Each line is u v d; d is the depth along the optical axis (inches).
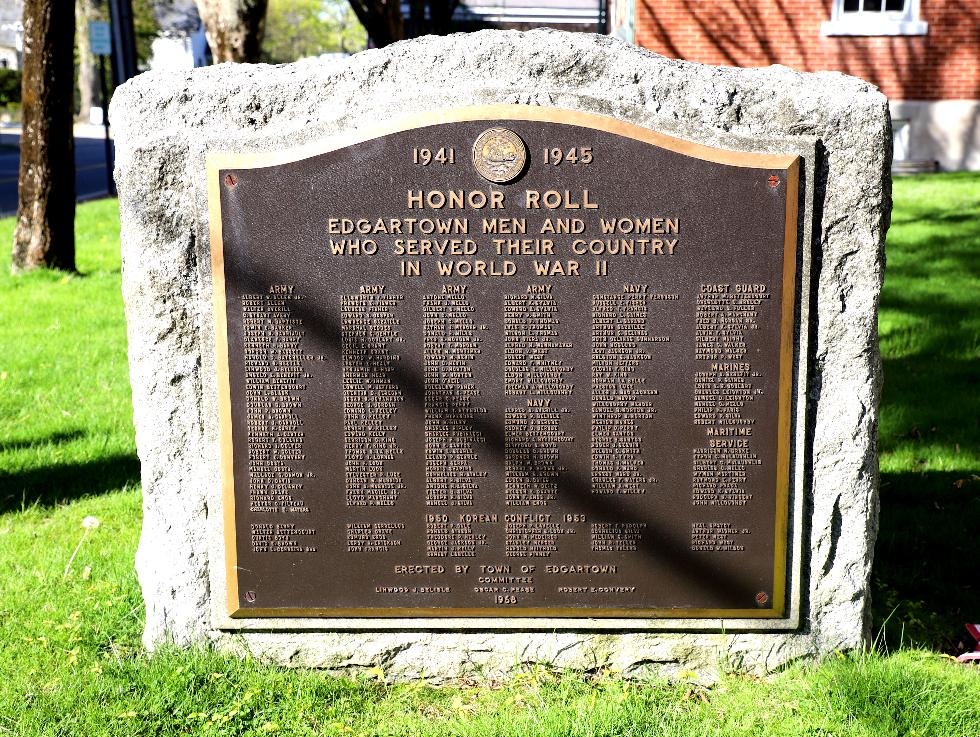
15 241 188.2
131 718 64.7
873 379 69.0
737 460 69.6
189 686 67.9
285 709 66.8
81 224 245.4
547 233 67.1
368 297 67.9
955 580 85.0
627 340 68.2
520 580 71.4
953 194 229.5
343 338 68.4
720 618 71.5
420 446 69.9
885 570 86.5
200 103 66.7
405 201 66.7
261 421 69.4
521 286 67.8
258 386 68.9
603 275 67.5
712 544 70.7
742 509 70.2
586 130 65.7
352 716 67.1
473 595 71.6
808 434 69.8
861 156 66.1
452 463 70.1
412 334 68.4
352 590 71.5
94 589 81.2
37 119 182.4
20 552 88.5
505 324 68.2
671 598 71.4
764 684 69.5
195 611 72.4
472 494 70.4
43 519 95.9
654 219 66.6
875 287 67.9
